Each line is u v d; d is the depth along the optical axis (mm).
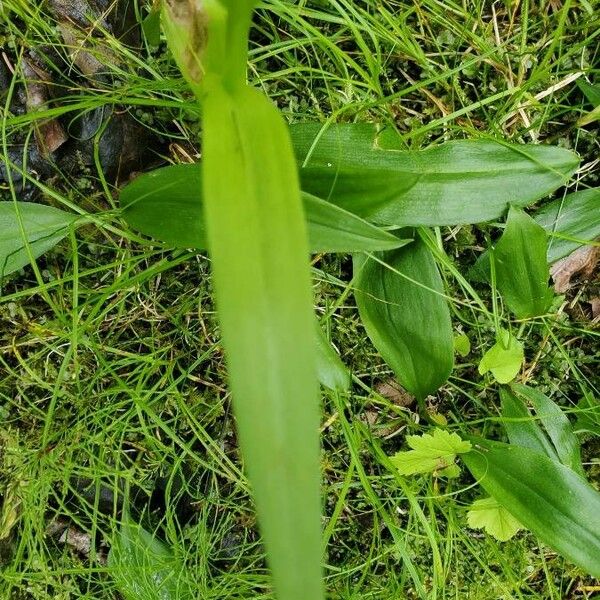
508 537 344
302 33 355
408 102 368
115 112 348
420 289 330
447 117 332
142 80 342
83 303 362
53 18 340
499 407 383
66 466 354
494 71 366
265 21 353
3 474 370
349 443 337
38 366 369
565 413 380
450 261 357
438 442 333
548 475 330
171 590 371
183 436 379
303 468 167
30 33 340
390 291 335
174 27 221
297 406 171
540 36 365
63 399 369
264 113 205
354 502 387
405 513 385
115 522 360
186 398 377
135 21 348
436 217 304
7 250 322
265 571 385
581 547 319
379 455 348
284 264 183
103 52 345
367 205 292
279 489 165
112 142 351
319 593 161
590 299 383
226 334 177
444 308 326
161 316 369
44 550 378
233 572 382
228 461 359
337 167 287
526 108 363
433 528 355
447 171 305
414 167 303
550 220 354
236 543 385
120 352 365
